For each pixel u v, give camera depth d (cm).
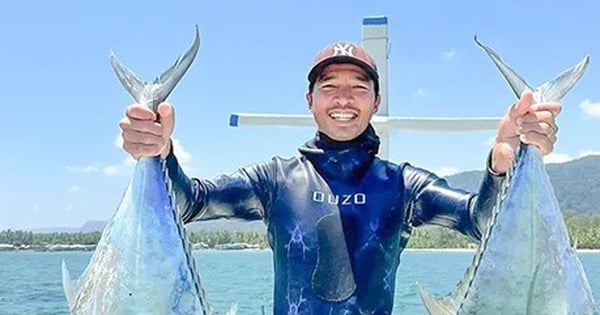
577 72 121
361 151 141
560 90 121
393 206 138
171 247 118
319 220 134
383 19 203
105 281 114
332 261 132
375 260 133
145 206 118
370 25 204
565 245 118
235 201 140
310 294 131
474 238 135
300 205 137
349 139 140
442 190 139
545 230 119
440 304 120
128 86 120
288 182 140
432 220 141
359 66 138
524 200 120
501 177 127
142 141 117
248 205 141
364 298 131
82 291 115
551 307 115
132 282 114
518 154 122
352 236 134
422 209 141
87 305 113
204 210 136
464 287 119
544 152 121
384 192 139
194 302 117
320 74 140
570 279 116
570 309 114
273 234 139
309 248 133
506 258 118
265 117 189
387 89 201
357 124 139
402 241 141
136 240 117
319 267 132
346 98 138
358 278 131
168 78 119
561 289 115
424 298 122
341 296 130
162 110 118
